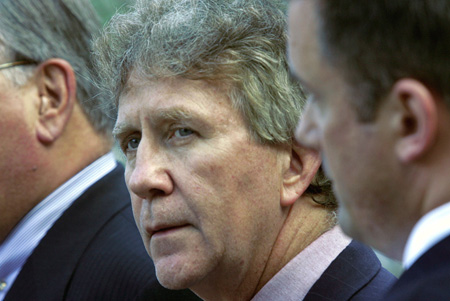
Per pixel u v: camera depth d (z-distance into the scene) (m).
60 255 2.87
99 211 2.97
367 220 1.42
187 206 2.14
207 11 2.16
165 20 2.17
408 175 1.32
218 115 2.12
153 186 2.14
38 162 2.96
